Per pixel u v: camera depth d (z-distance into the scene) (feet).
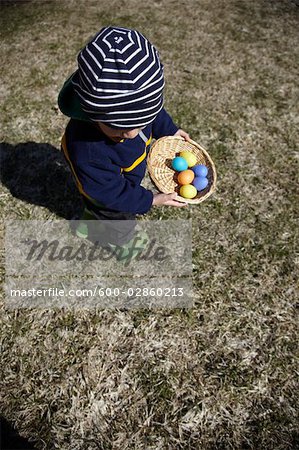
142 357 7.36
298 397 6.97
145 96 5.43
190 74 12.05
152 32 13.44
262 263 8.46
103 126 5.93
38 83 11.79
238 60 12.50
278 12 14.32
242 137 10.52
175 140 8.14
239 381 7.11
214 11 14.29
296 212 9.19
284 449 6.54
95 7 14.49
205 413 6.81
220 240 8.78
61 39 13.19
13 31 13.56
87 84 5.31
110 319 7.77
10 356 7.38
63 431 6.66
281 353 7.39
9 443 6.55
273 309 7.89
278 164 10.00
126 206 6.83
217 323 7.72
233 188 9.57
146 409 6.85
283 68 12.29
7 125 10.76
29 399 6.94
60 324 7.72
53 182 9.72
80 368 7.25
